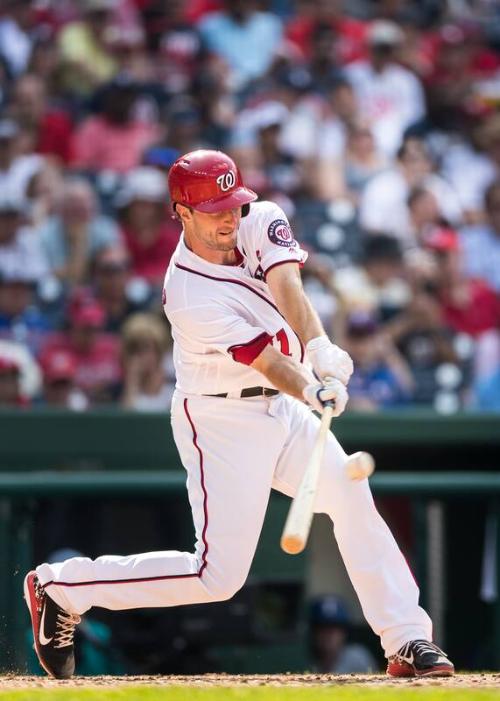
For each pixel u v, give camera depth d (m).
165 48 38.88
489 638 24.38
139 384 30.62
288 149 37.56
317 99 39.38
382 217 37.12
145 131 36.56
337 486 13.21
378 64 40.78
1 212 33.22
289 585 24.81
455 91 41.69
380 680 13.16
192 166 12.62
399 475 25.39
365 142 38.41
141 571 13.20
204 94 37.72
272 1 41.75
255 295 12.96
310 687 11.95
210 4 40.47
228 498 12.89
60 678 14.07
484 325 35.41
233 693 11.10
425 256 35.25
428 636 13.57
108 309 32.16
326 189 37.31
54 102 36.56
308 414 13.58
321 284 33.06
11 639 22.09
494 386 34.72
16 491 22.59
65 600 13.48
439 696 10.84
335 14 42.12
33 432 25.31
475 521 24.56
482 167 40.06
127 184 34.78
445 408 33.22
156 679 14.09
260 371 12.48
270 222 13.03
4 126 35.28
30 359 31.11
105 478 23.09
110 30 38.38
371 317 32.69
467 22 44.19
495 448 28.47
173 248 34.09
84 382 31.02
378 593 13.38
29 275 32.72
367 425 26.42
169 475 23.45
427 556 24.36
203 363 12.93
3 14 37.59
